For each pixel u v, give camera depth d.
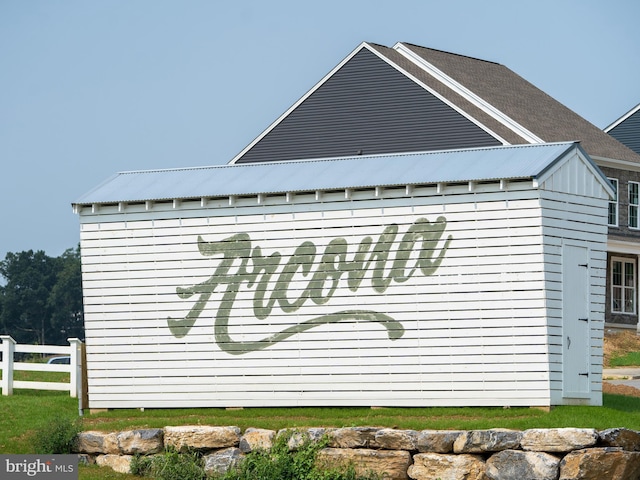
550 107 51.06
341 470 21.17
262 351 24.89
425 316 23.64
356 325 24.20
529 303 22.84
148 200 25.70
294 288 24.75
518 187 23.00
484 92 46.84
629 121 58.44
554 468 19.97
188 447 22.83
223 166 27.00
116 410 25.97
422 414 23.03
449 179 23.36
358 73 46.00
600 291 24.41
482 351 23.17
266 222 25.05
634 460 20.30
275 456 21.66
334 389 24.30
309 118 46.66
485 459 20.72
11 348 29.36
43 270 102.81
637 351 42.34
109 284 26.14
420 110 44.75
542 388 22.70
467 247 23.39
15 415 26.23
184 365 25.47
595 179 24.42
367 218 24.25
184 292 25.59
